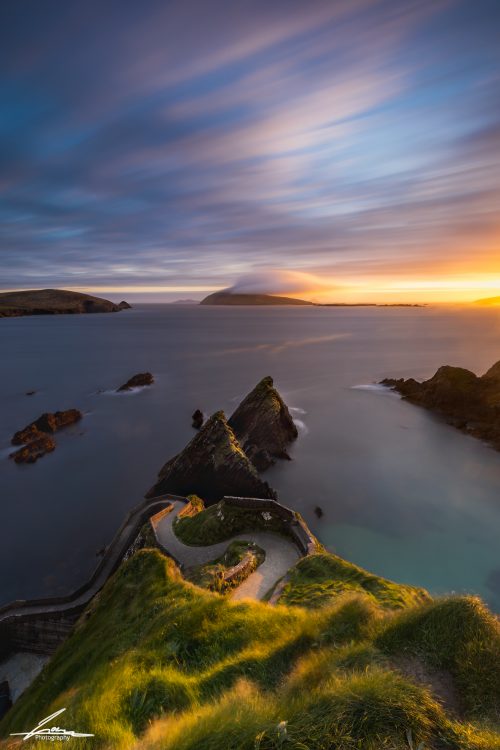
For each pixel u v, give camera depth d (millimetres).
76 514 45656
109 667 11227
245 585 24703
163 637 11805
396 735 4664
